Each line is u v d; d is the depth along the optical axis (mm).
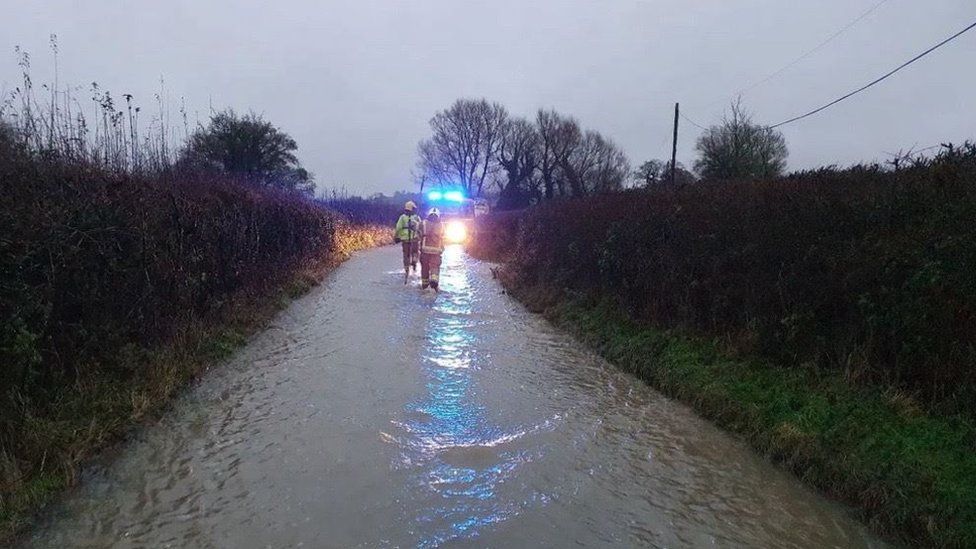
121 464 5008
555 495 4734
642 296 9742
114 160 9477
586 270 12195
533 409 6652
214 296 9555
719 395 6629
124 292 6832
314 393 6871
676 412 6773
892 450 4922
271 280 12641
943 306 5473
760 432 5844
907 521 4293
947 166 6598
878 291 6094
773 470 5363
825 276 6641
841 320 6520
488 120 75438
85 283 6152
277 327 10227
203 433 5688
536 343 9891
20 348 4926
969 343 5289
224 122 30641
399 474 4938
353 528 4137
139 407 5879
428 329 10523
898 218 6426
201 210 9164
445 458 5281
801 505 4770
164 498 4488
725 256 8031
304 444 5473
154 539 3977
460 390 7168
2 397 4848
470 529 4184
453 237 37500
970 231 5469
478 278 18750
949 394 5328
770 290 7293
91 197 6402
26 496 4223
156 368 6660
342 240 26734
